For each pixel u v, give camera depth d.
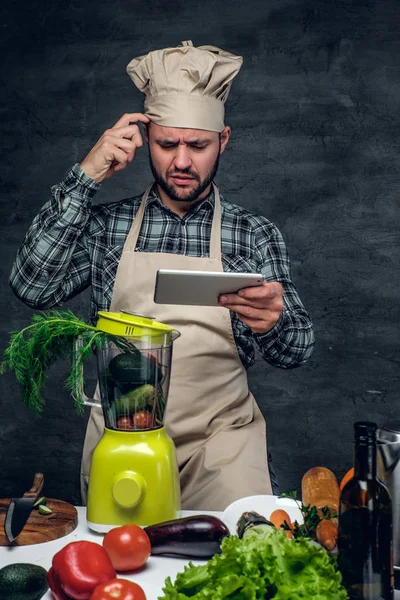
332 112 3.14
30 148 3.23
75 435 3.25
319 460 3.21
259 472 1.95
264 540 1.07
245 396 2.13
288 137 3.16
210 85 2.08
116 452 1.50
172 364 2.06
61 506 1.62
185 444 2.04
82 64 3.20
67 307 3.24
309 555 1.06
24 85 3.22
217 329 2.07
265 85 3.15
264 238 2.28
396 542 1.25
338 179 3.16
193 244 2.24
